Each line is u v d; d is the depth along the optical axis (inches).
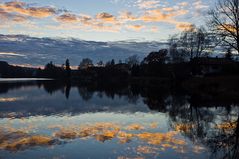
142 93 2593.5
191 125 1011.9
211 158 613.0
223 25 1795.0
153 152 652.1
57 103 1718.8
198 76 3149.6
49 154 637.3
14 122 1041.5
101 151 660.7
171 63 3941.9
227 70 2989.7
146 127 968.9
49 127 953.5
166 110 1430.9
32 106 1545.3
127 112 1353.3
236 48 1769.2
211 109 1427.2
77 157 616.4
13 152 650.2
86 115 1238.3
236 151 671.8
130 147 695.1
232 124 1028.5
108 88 3513.8
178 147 698.8
